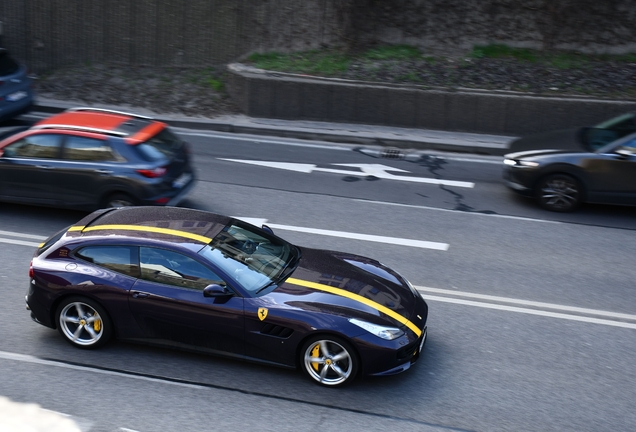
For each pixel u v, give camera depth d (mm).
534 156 11820
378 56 19078
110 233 6598
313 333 5992
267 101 17562
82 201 9781
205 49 20406
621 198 11445
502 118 16797
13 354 6430
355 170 13938
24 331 6902
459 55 19312
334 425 5523
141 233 6574
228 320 6141
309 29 19984
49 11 20500
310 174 13469
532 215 11609
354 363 6004
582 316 7910
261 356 6215
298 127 16906
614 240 10555
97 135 9688
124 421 5418
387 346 5945
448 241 10211
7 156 9898
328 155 15070
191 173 10633
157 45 20500
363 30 19844
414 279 8773
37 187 9844
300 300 6188
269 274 6520
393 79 17672
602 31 19188
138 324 6355
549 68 18391
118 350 6594
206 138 15961
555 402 6062
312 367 6141
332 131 16594
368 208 11586
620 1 18922
